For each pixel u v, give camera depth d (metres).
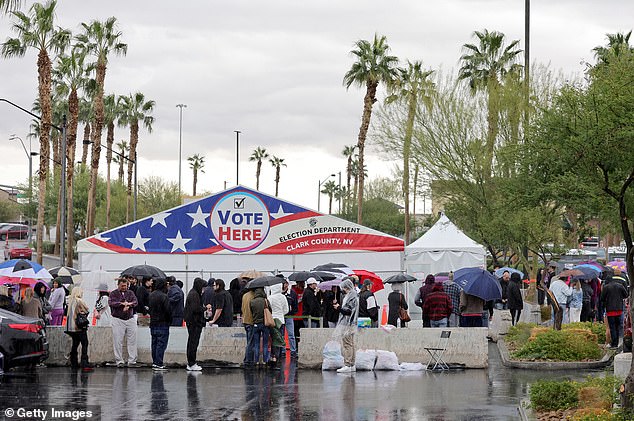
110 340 20.17
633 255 12.29
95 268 30.00
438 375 18.28
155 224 30.31
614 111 12.44
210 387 16.33
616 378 12.95
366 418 12.77
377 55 59.34
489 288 21.41
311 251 30.42
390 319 22.62
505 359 20.11
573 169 13.71
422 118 37.22
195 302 19.03
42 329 18.16
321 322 22.12
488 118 34.69
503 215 24.31
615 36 40.84
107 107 74.31
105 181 88.50
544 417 12.09
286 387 16.36
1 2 18.83
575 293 25.77
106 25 55.91
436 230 33.47
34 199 85.38
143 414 13.12
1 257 66.69
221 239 30.42
